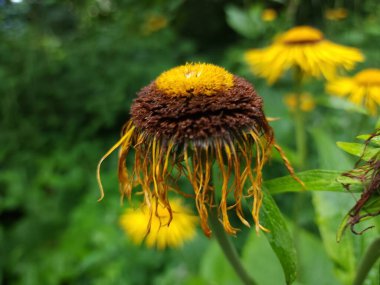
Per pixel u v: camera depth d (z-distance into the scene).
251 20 0.24
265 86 0.26
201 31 0.44
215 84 0.07
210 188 0.07
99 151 0.33
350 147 0.07
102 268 0.22
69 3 0.45
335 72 0.16
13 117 0.35
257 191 0.07
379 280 0.10
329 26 0.33
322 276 0.16
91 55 0.37
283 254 0.07
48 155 0.34
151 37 0.38
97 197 0.27
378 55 0.29
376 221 0.10
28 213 0.30
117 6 0.44
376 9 0.34
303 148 0.15
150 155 0.07
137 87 0.34
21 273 0.25
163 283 0.19
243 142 0.07
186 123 0.07
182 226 0.17
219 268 0.16
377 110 0.16
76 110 0.36
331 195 0.10
